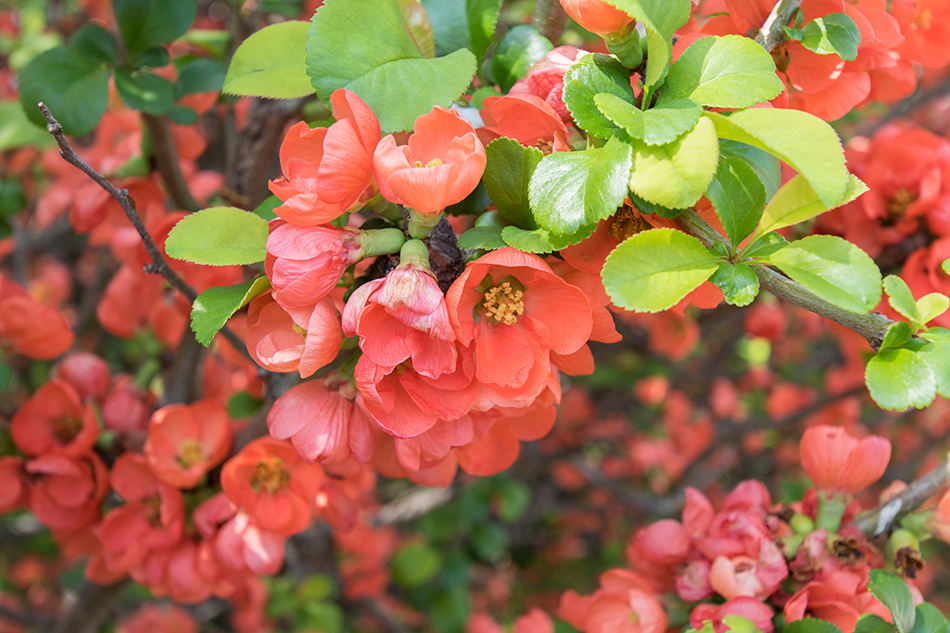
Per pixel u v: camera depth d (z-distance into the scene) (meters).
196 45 0.63
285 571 1.03
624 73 0.40
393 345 0.39
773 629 0.45
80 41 0.49
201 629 1.13
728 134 0.38
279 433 0.42
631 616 0.48
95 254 1.26
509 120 0.41
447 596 1.19
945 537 0.45
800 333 1.20
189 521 0.50
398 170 0.38
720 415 1.24
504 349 0.40
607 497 1.43
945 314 0.49
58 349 0.55
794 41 0.43
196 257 0.41
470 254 0.41
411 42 0.41
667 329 0.82
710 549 0.47
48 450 0.52
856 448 0.47
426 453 0.41
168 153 0.53
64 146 0.41
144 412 0.56
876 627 0.42
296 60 0.44
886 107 0.92
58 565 1.30
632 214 0.41
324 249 0.39
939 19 0.48
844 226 0.54
